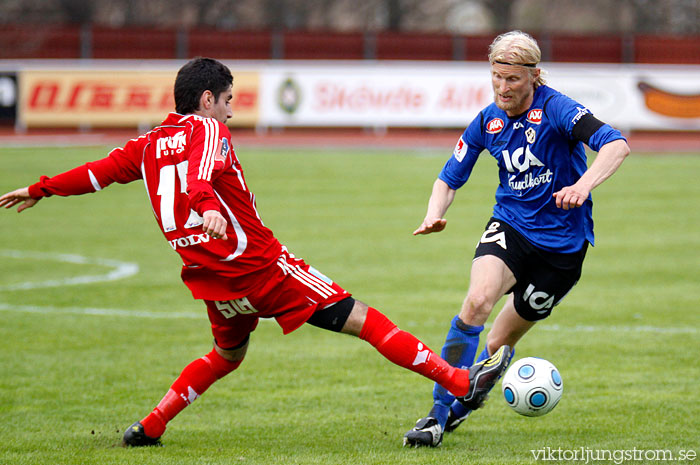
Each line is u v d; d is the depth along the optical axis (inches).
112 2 6181.1
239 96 3693.4
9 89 3649.1
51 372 890.7
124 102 3673.7
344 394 814.5
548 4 7632.9
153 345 1006.4
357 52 4220.0
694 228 1857.8
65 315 1156.5
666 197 2294.5
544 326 1083.3
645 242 1701.5
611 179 2628.0
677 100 3597.4
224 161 574.2
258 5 6451.8
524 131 647.1
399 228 1877.5
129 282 1373.0
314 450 643.5
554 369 616.1
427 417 657.0
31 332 1064.2
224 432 698.8
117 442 667.4
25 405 778.2
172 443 666.8
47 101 3654.0
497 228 669.9
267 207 2151.8
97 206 2244.1
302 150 3437.5
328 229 1860.2
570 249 656.4
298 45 4205.2
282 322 617.9
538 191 653.9
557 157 644.1
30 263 1530.5
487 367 608.4
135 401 792.3
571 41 4197.8
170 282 1376.7
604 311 1163.9
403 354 616.1
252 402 790.5
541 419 733.3
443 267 1480.1
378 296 1258.6
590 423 717.9
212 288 610.5
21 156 3019.2
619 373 874.8
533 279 663.1
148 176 609.6
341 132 3956.7
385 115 3695.9
